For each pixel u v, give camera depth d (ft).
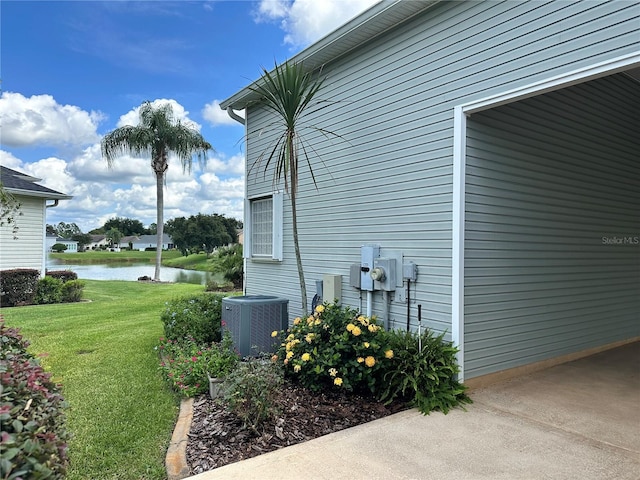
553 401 11.53
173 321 17.97
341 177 17.20
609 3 9.20
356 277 15.75
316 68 18.31
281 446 8.98
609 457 8.45
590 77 9.58
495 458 8.38
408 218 13.98
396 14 13.74
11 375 5.74
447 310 12.45
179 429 9.89
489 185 12.81
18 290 33.37
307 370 11.93
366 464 8.09
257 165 23.26
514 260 13.52
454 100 12.46
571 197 15.44
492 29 11.48
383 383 11.66
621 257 17.78
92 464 8.38
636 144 18.20
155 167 55.06
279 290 21.44
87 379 13.85
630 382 13.15
